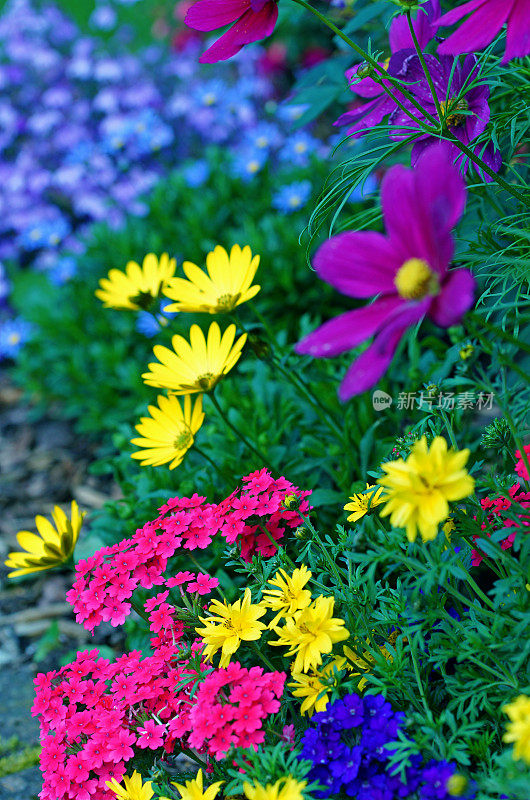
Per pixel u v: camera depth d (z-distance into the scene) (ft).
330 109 5.98
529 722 1.92
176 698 2.34
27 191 6.26
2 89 6.65
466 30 2.11
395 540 2.21
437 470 1.98
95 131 6.54
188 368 2.64
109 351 4.60
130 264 3.24
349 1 3.24
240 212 4.91
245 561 2.50
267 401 3.34
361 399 3.09
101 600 2.44
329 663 2.28
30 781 2.77
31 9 6.99
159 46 7.72
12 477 4.62
